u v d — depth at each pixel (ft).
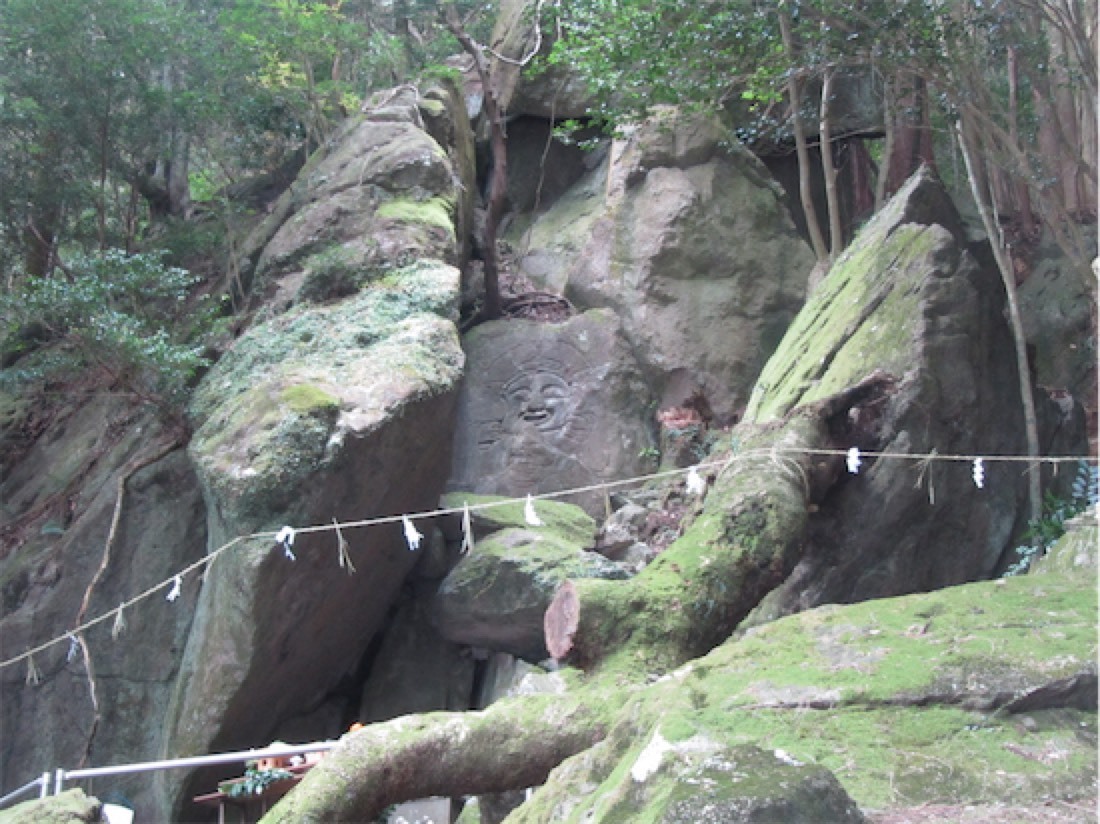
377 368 35.91
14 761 38.63
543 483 44.88
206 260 53.88
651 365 47.29
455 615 37.73
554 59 38.34
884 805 12.78
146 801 37.91
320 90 54.75
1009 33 37.68
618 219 50.60
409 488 36.65
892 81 43.01
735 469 30.19
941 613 18.54
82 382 45.80
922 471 30.89
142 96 52.13
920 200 38.01
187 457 40.32
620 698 19.47
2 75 51.06
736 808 9.87
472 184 54.44
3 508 45.19
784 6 33.81
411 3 65.21
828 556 32.58
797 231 51.93
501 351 47.70
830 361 35.12
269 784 25.43
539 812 15.19
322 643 37.06
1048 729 14.65
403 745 18.58
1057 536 30.99
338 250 43.19
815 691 15.49
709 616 26.45
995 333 34.88
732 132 51.52
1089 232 49.03
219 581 35.04
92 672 38.40
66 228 54.29
